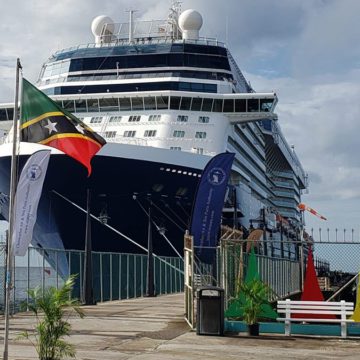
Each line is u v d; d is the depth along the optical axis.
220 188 20.86
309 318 15.50
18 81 10.46
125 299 29.25
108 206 35.38
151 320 18.00
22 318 17.95
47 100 14.95
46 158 11.20
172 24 50.59
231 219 46.31
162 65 45.88
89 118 43.56
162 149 35.28
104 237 36.44
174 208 36.78
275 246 59.56
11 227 9.81
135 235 37.06
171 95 42.41
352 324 14.93
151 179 35.31
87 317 18.70
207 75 46.06
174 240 37.94
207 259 20.83
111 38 50.56
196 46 46.69
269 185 74.00
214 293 14.65
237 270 17.42
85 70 46.41
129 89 45.00
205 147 41.53
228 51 48.47
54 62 48.47
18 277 26.80
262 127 61.62
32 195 11.21
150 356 11.38
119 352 11.84
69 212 35.34
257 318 14.97
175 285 37.75
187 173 36.09
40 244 38.94
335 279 33.81
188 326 16.47
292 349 12.63
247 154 53.59
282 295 26.83
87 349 12.12
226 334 14.78
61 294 9.41
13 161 10.02
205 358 11.27
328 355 11.87
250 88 57.34
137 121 42.59
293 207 82.56
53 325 9.19
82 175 33.78
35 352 11.35
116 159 34.00
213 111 43.34
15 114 10.29
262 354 11.88
